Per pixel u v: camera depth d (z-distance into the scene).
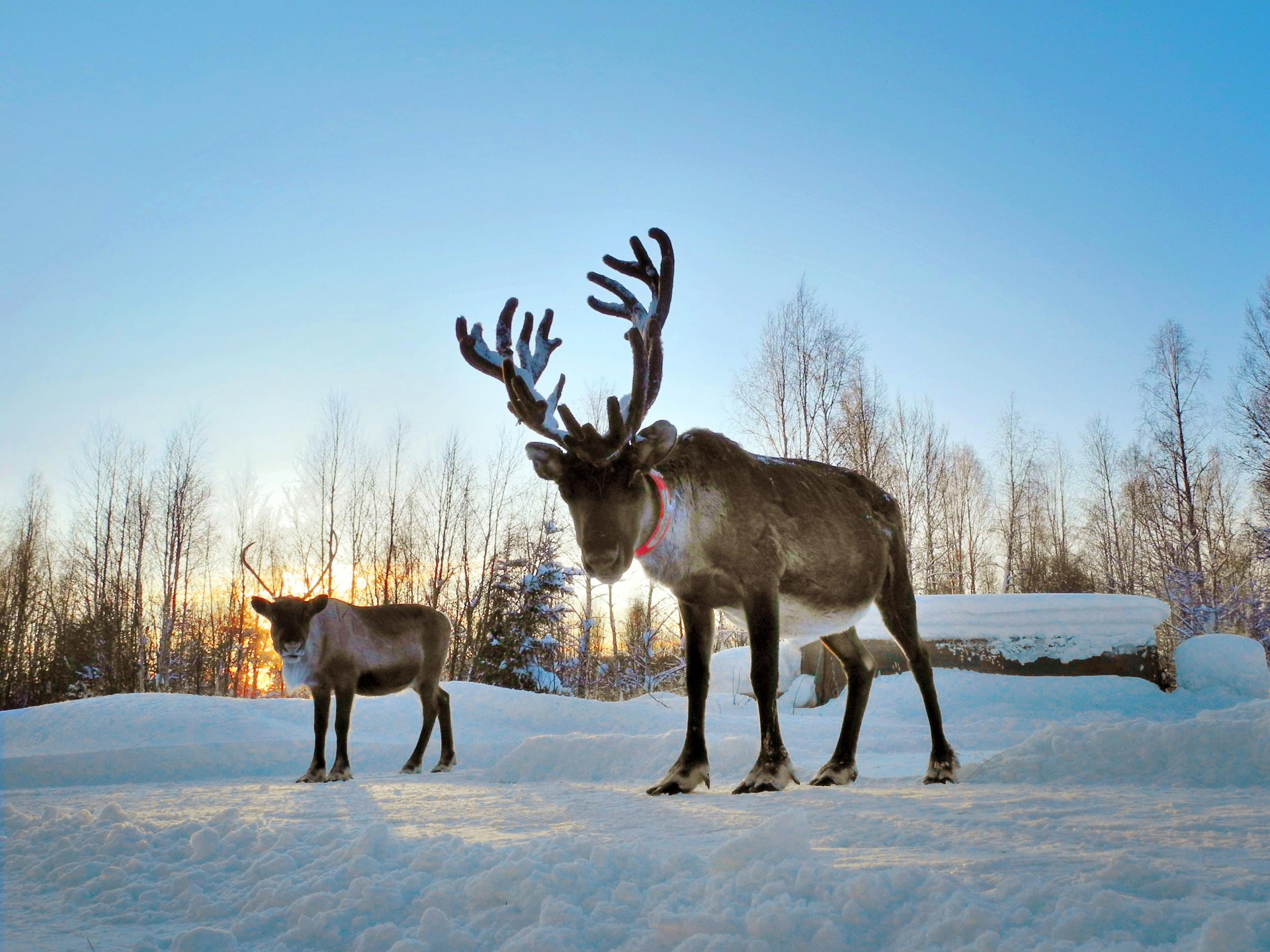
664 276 6.32
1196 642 18.27
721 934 2.10
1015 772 5.68
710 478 5.77
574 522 5.29
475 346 6.21
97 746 10.36
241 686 36.88
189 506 36.66
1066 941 1.94
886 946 2.08
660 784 5.55
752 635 5.72
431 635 10.27
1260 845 2.98
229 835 3.96
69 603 38.69
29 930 2.92
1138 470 42.50
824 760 8.70
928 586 35.97
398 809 5.29
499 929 2.44
